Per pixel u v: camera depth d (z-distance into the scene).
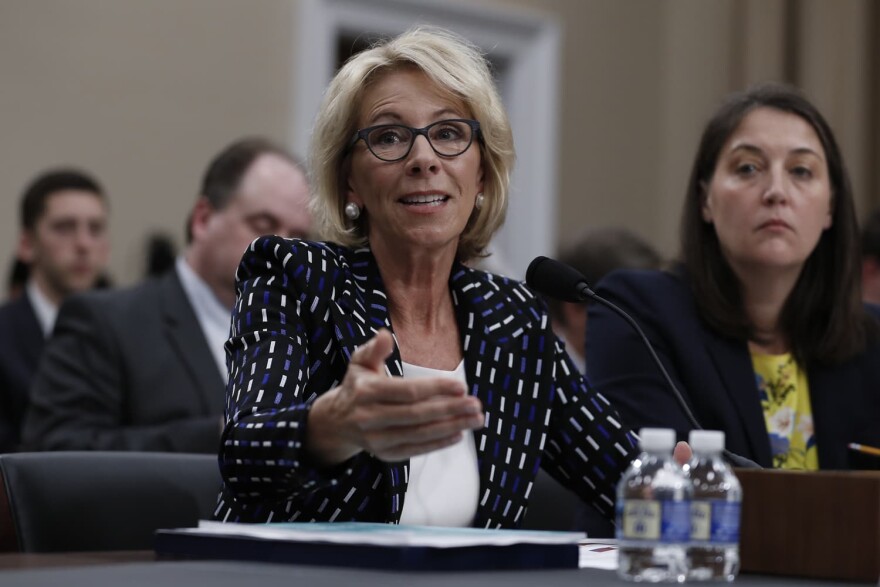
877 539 2.12
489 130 3.17
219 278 5.59
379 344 2.17
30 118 7.75
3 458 3.02
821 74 9.70
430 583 1.87
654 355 3.01
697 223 4.12
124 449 5.04
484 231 3.30
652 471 2.12
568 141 9.74
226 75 8.37
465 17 9.21
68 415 5.30
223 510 2.85
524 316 3.25
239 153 5.62
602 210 9.91
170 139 8.17
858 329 4.07
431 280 3.16
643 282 4.11
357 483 2.83
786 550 2.20
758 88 4.11
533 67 9.55
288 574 1.94
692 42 10.04
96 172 7.93
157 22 8.15
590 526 3.92
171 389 5.38
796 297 4.09
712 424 3.90
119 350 5.39
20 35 7.73
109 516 3.10
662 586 1.99
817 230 3.98
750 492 2.24
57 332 5.52
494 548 2.13
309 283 2.92
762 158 3.98
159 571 1.97
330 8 8.66
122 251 7.98
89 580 1.85
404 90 3.10
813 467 3.99
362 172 3.10
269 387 2.58
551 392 3.19
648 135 10.16
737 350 3.99
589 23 9.88
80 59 7.91
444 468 3.00
